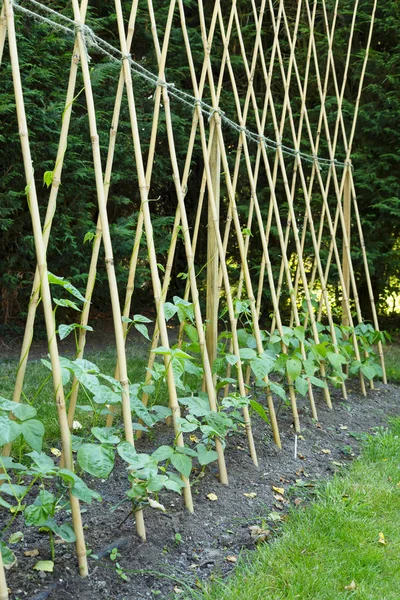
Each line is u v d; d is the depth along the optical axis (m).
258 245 8.17
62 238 6.27
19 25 5.67
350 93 7.66
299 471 3.09
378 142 7.49
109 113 6.52
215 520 2.46
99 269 7.12
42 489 1.88
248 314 4.11
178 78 7.35
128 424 2.21
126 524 2.30
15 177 6.09
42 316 6.99
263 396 4.34
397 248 7.82
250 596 1.92
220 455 2.80
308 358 4.24
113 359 5.83
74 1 2.21
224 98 7.42
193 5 7.54
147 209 2.54
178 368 2.52
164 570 2.06
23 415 1.95
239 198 8.11
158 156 7.27
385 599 1.99
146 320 2.91
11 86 5.62
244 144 3.71
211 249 3.35
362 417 4.23
